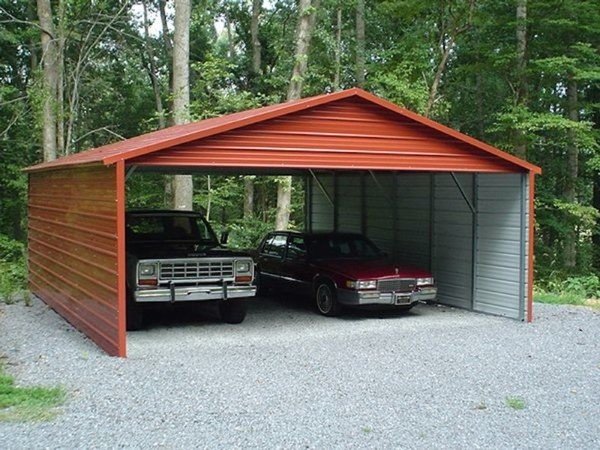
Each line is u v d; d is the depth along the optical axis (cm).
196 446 520
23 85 2438
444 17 1997
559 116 1803
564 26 1803
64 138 2019
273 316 1135
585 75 1739
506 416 603
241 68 2727
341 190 1594
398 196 1395
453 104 2345
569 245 2073
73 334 961
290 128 928
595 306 1280
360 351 857
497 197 1147
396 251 1403
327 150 955
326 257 1199
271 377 723
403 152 1014
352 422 579
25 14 2294
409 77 2006
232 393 662
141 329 1007
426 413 607
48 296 1218
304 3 1867
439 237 1280
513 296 1113
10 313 1148
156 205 2403
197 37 2816
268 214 2589
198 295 959
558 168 2133
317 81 2300
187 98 1759
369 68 2202
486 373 754
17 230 2336
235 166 907
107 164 798
